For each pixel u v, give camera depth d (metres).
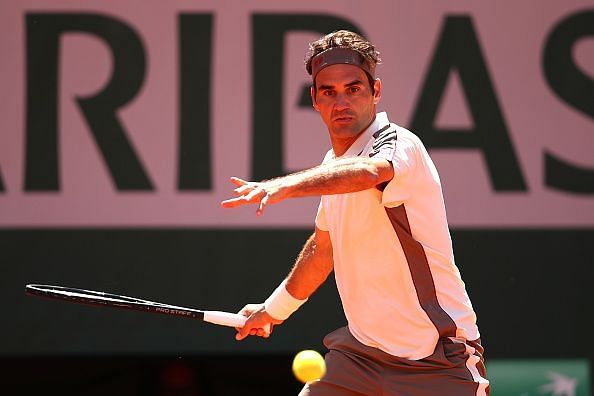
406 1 23.11
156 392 25.81
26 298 22.78
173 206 22.91
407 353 12.12
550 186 23.11
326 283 22.97
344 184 10.93
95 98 22.91
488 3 23.16
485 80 23.12
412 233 11.90
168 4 23.02
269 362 25.98
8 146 22.81
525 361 23.00
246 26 23.05
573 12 23.22
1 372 25.84
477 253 23.05
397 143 11.70
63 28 22.97
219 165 22.94
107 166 22.89
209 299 22.88
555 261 23.06
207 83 22.98
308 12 23.11
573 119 23.14
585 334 23.02
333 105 12.21
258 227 22.97
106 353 22.84
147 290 22.83
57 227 22.83
